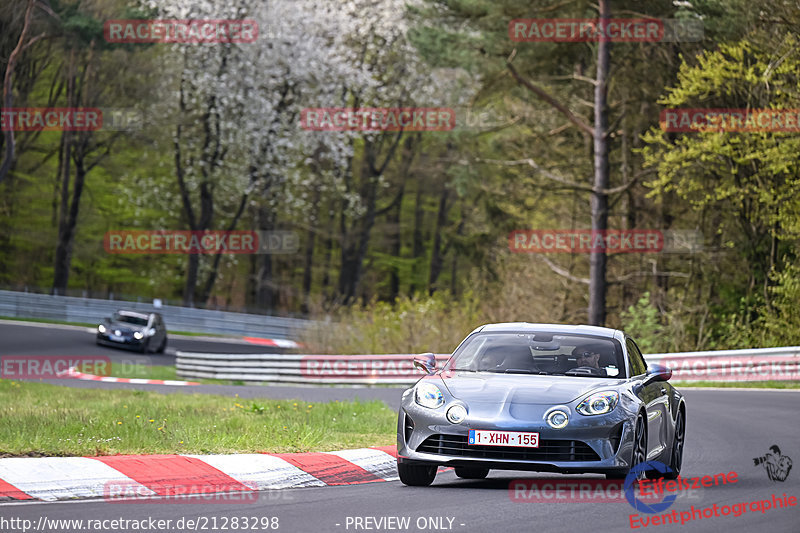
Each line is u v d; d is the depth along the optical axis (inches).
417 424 1428.4
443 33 5728.3
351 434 2087.8
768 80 4618.6
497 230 5925.2
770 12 4655.5
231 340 7598.4
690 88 4845.0
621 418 1387.8
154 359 5797.2
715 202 5182.1
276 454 1626.5
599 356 1542.8
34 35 6397.6
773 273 4795.8
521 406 1392.7
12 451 1540.4
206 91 7775.6
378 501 1307.8
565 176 6289.4
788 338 4734.3
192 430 1889.8
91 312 7549.2
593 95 6077.8
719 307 5300.2
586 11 5590.6
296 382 4658.0
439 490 1421.0
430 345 5029.5
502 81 5821.9
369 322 5201.8
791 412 2819.9
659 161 5029.5
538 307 6028.5
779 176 4803.2
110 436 1775.3
